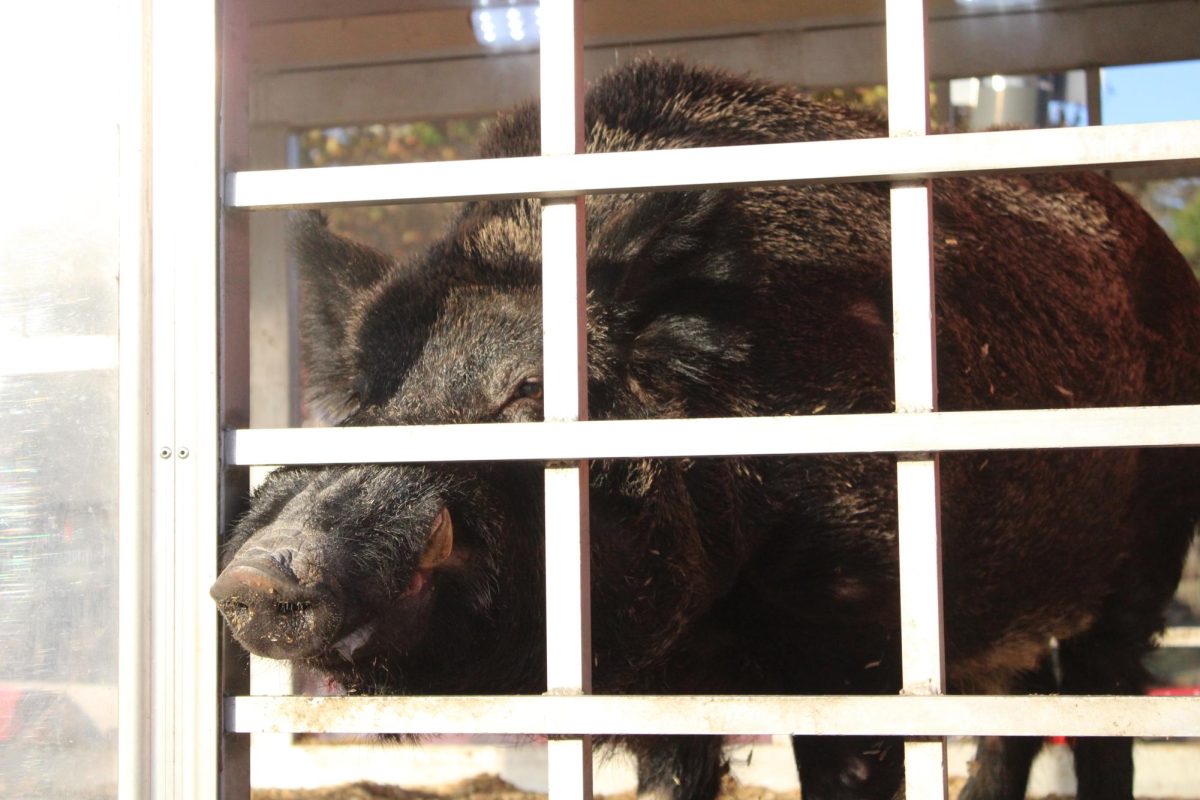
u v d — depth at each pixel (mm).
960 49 7070
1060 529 4910
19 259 2820
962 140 2543
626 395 3703
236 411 2855
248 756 2863
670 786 4867
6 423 2809
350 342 4105
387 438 2699
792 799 6520
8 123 2838
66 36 2840
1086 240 5520
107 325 2795
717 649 4281
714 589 4035
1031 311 4883
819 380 3984
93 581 2768
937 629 2551
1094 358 5184
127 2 2818
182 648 2725
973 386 4367
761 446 2582
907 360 2590
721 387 3895
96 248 2803
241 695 2762
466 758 7652
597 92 4586
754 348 3930
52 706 2754
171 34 2809
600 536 3699
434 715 2643
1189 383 6062
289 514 2895
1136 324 5633
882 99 11195
